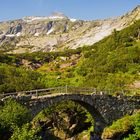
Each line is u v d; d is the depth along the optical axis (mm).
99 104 59344
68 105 73188
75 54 154750
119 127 57844
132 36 125625
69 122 72250
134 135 53250
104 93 60688
